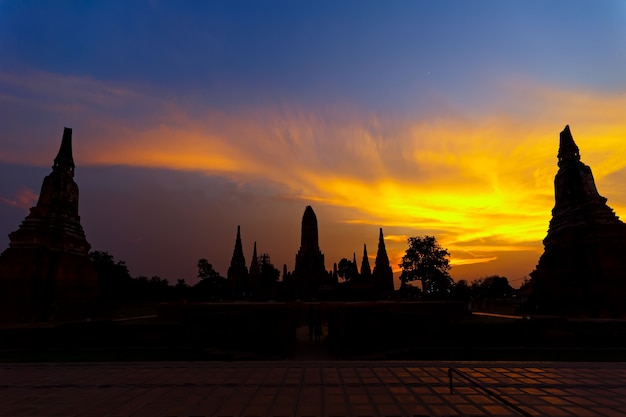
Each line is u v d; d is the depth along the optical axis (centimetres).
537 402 1097
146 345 2152
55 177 3300
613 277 2880
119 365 1599
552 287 3278
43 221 3119
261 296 5700
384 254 7312
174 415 1009
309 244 6353
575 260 3141
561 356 1898
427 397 1146
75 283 3212
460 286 7225
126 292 6444
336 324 2184
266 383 1310
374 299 5425
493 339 2159
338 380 1343
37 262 2956
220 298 6388
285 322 2177
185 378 1384
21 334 2141
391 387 1253
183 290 7356
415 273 5822
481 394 1173
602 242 3014
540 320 2241
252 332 2172
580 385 1270
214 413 1021
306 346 2366
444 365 1570
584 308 2928
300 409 1049
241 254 6969
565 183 3447
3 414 1022
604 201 3194
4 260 2919
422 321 2194
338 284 5931
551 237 3450
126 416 1003
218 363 1623
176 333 2194
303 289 5759
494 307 4978
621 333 2134
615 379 1347
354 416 996
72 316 3052
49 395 1186
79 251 3375
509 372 1449
